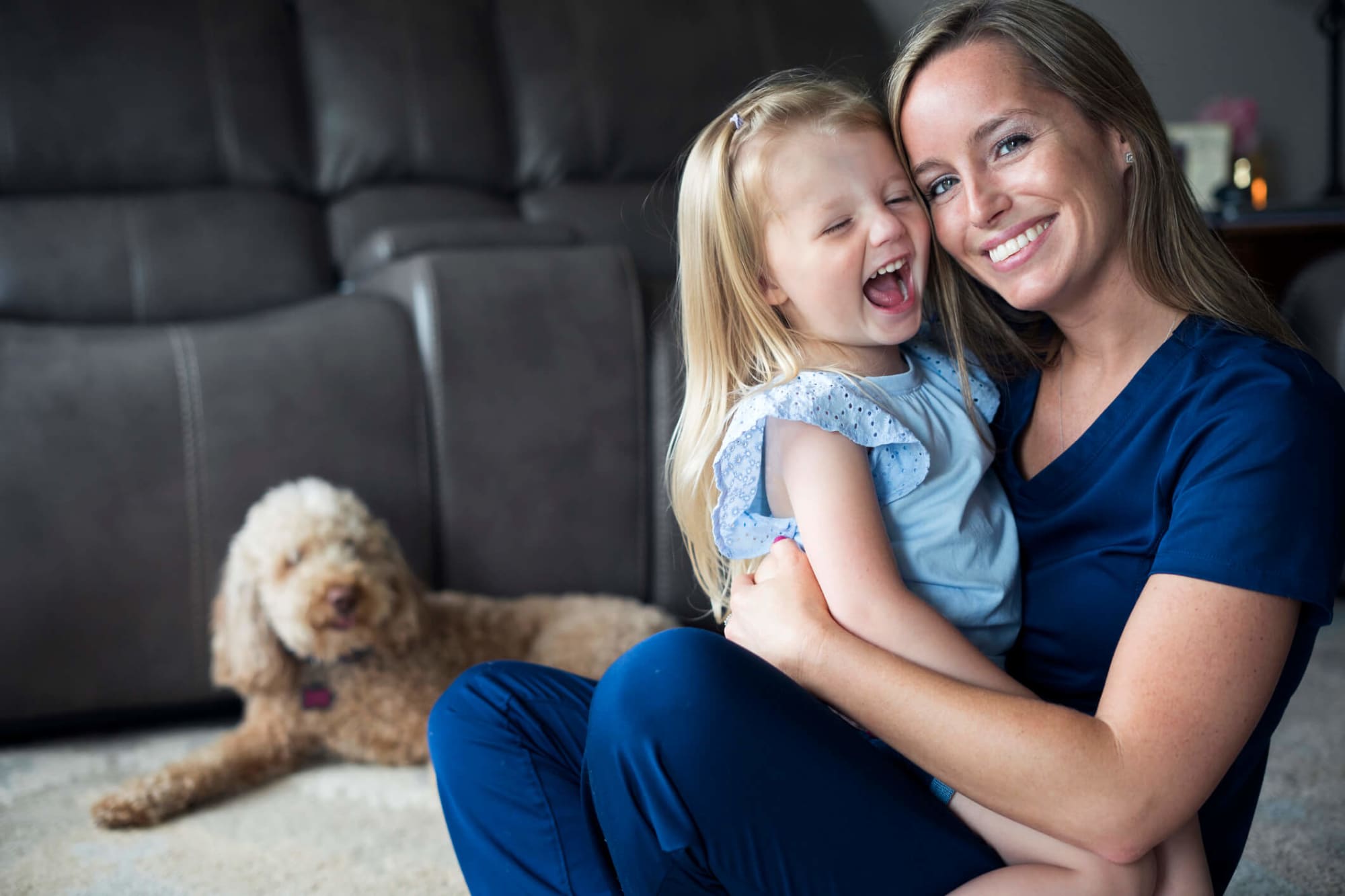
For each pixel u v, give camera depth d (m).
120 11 2.57
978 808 0.84
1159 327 0.91
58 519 1.86
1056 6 0.90
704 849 0.77
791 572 0.88
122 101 2.53
